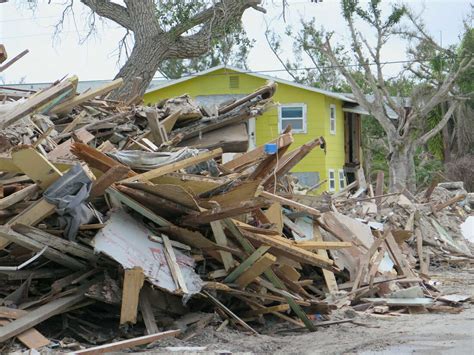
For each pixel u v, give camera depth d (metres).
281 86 31.06
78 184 8.02
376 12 39.09
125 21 22.22
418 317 11.07
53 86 10.85
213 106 13.16
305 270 11.98
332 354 8.02
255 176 10.02
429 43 42.94
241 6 22.38
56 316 8.54
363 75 46.97
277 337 9.30
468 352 7.95
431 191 21.27
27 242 7.99
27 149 7.61
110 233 8.36
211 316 9.18
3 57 8.95
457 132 46.09
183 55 22.23
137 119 11.99
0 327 7.60
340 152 34.12
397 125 40.25
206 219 9.23
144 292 8.62
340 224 13.09
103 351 7.47
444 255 17.73
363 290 12.09
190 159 8.99
